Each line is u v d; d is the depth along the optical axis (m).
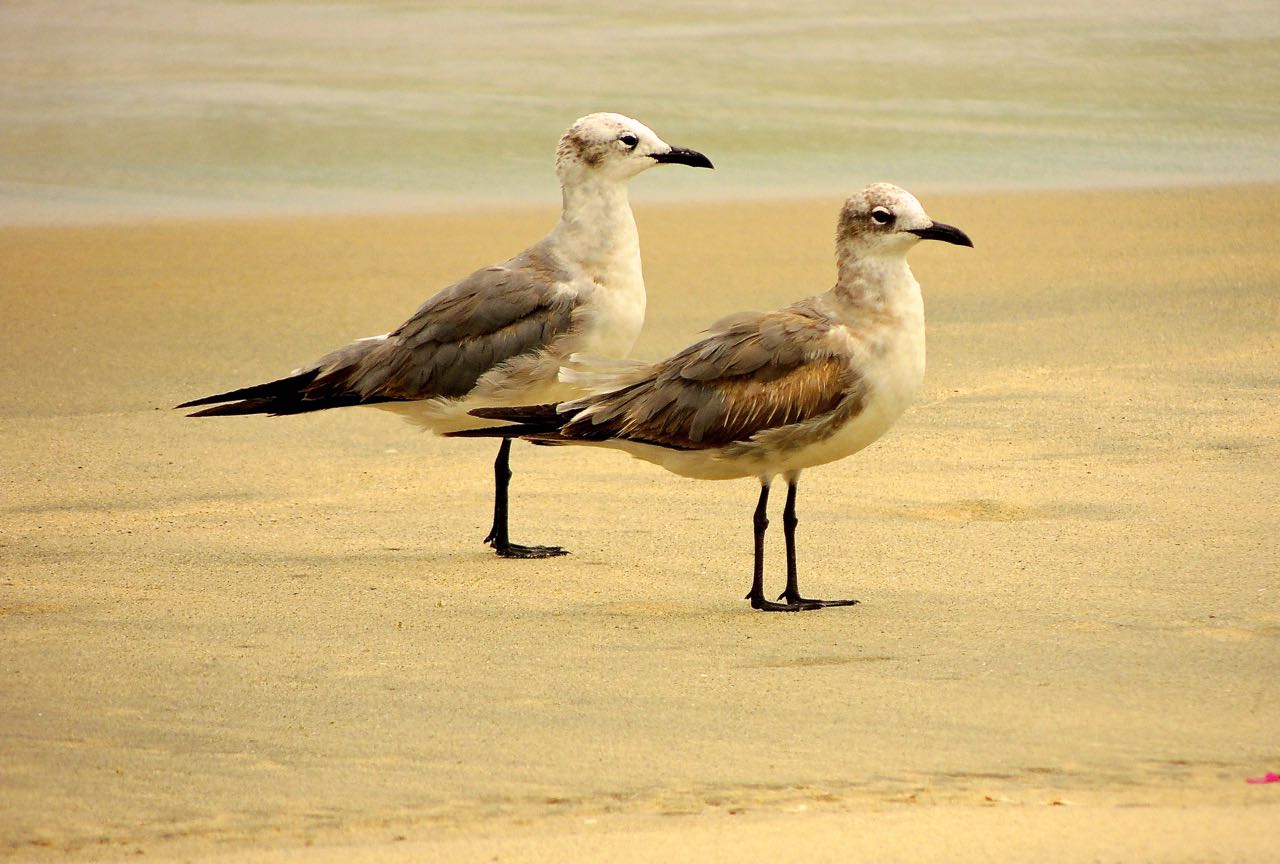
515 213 30.05
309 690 10.16
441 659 10.83
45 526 14.67
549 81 41.31
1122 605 11.60
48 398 19.39
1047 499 14.71
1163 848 7.37
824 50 44.97
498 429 12.23
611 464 16.73
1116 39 45.66
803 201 30.78
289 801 8.31
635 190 32.03
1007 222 28.20
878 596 12.23
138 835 7.93
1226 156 33.56
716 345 11.93
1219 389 18.28
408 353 14.38
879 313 11.91
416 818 8.05
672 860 7.35
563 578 13.07
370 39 46.94
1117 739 8.91
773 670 10.40
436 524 14.85
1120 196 30.06
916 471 15.80
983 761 8.64
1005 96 39.78
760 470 12.16
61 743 9.21
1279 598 11.62
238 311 23.53
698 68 42.78
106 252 27.11
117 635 11.47
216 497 15.73
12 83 40.94
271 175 33.09
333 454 17.28
